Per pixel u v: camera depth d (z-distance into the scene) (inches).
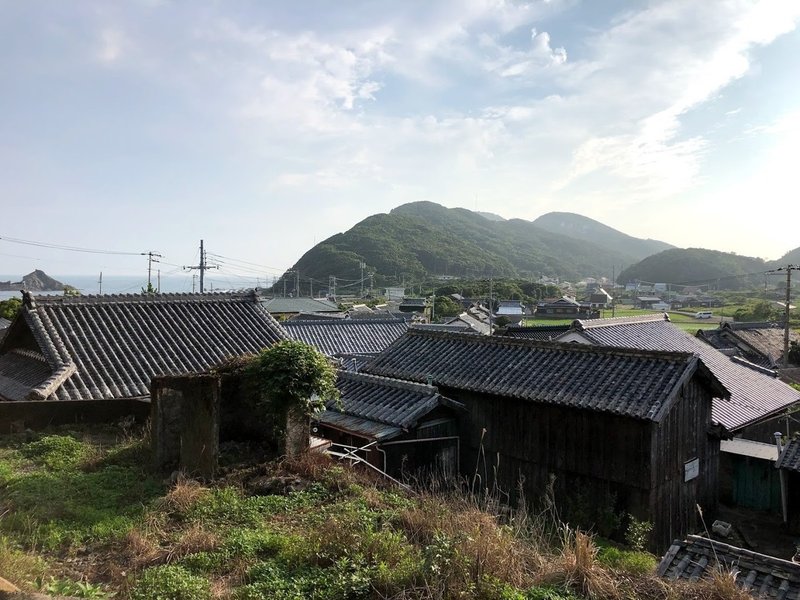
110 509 256.8
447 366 511.8
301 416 341.1
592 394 400.5
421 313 2249.0
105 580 199.3
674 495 405.4
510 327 1429.6
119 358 498.0
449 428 466.6
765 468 530.6
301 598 183.5
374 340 1031.0
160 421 314.3
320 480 307.4
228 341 572.4
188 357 528.4
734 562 220.8
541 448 426.9
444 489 415.5
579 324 697.0
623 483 383.9
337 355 751.1
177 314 592.1
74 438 368.2
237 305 645.3
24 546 217.6
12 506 250.7
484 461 462.0
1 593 164.4
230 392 357.7
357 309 2281.0
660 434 382.0
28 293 517.3
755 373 759.7
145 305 585.6
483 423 463.8
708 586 198.5
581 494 403.5
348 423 438.9
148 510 254.7
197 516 251.8
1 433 376.8
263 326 618.5
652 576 213.0
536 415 430.9
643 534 355.6
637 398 379.9
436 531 227.6
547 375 443.5
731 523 489.7
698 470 437.1
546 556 234.2
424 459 443.8
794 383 1079.0
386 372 538.3
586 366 439.8
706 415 450.3
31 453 335.0
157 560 212.4
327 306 2314.2
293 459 326.3
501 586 193.5
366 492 295.0
